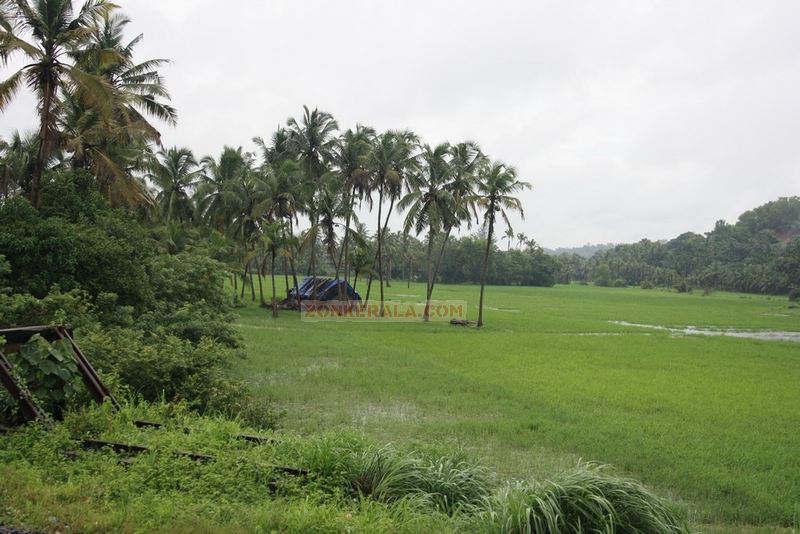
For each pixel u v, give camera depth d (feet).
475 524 15.39
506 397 44.16
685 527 16.84
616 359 69.36
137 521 13.42
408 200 111.04
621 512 15.74
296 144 132.98
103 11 58.18
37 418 19.69
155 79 77.87
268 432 25.17
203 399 30.35
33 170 86.89
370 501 16.40
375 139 115.24
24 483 14.80
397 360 60.18
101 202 58.75
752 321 150.61
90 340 31.40
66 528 12.80
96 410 21.45
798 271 311.47
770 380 57.77
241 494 16.05
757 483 26.27
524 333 99.45
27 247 44.21
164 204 126.82
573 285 447.42
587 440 32.12
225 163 128.67
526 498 15.58
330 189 119.55
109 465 16.90
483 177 109.81
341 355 62.08
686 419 39.29
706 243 455.63
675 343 90.74
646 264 487.20
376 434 32.24
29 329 21.98
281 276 336.70
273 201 118.32
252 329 86.74
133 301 50.21
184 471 17.19
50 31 55.36
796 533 21.09
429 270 120.06
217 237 117.39
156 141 71.87
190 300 60.59
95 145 71.56
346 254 127.85
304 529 13.94
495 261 354.95
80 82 54.60
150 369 30.37
